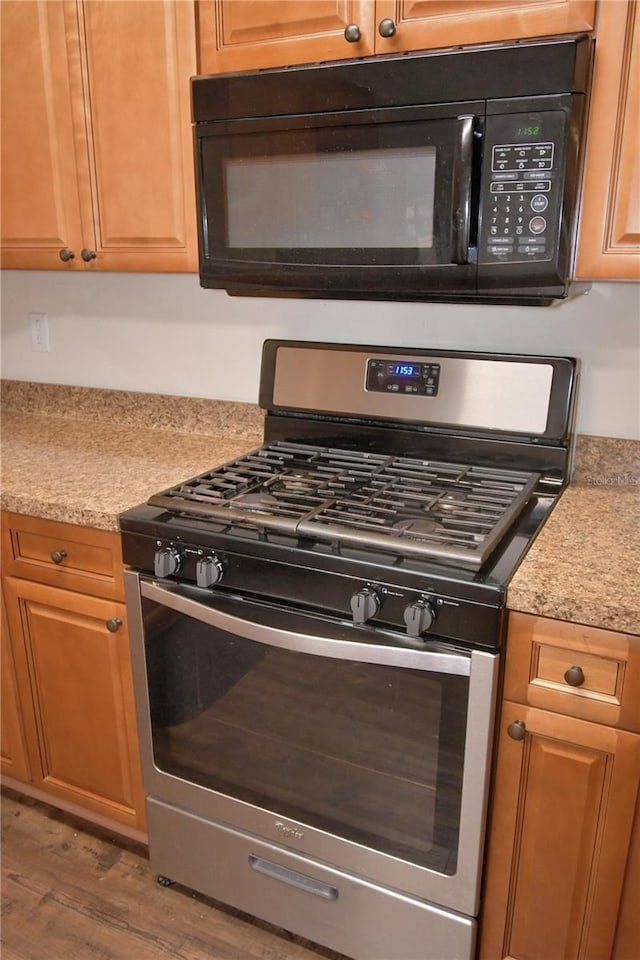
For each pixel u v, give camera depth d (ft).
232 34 4.67
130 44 4.98
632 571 3.89
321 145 4.41
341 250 4.55
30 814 6.29
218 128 4.66
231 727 4.81
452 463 5.39
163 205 5.23
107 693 5.36
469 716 3.99
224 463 5.77
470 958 4.48
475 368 5.21
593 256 4.23
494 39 4.06
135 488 5.23
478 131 4.03
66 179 5.51
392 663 4.02
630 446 5.20
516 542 4.24
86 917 5.37
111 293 6.84
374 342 5.88
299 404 5.82
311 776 4.63
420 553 3.85
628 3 3.79
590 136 4.06
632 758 3.81
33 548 5.27
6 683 5.83
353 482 5.04
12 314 7.39
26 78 5.41
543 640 3.81
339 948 4.90
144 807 5.56
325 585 4.14
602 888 4.10
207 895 5.41
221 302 6.38
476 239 4.20
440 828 4.30
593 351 5.19
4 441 6.49
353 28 4.26
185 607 4.57
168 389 6.86
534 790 4.11
